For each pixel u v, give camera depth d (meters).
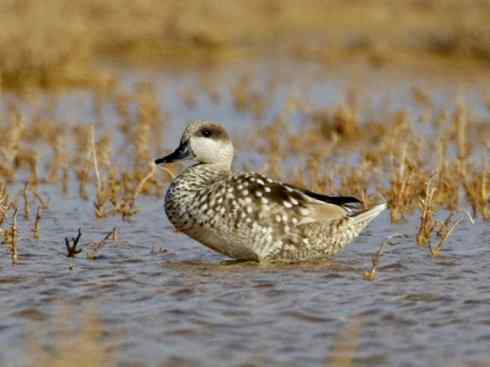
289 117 23.48
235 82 28.42
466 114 21.55
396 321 9.60
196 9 36.66
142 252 12.38
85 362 8.30
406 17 37.94
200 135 12.26
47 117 22.52
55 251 12.32
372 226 13.88
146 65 31.64
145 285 10.80
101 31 33.62
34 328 9.27
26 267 11.50
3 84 26.64
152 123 21.48
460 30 33.16
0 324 9.39
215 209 11.36
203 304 10.09
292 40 35.53
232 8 37.97
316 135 21.00
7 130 20.03
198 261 11.93
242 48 34.53
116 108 23.77
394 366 8.43
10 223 13.75
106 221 14.09
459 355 8.69
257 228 11.34
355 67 31.23
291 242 11.55
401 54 32.62
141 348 8.81
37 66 26.98
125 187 15.62
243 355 8.66
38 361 8.39
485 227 13.77
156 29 34.34
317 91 27.08
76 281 10.93
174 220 11.78
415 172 15.08
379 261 11.91
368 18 38.12
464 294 10.51
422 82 28.50
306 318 9.65
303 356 8.63
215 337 9.10
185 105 25.12
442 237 12.46
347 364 8.43
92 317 9.59
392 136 18.19
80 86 27.14
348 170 16.69
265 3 39.78
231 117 23.66
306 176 17.03
